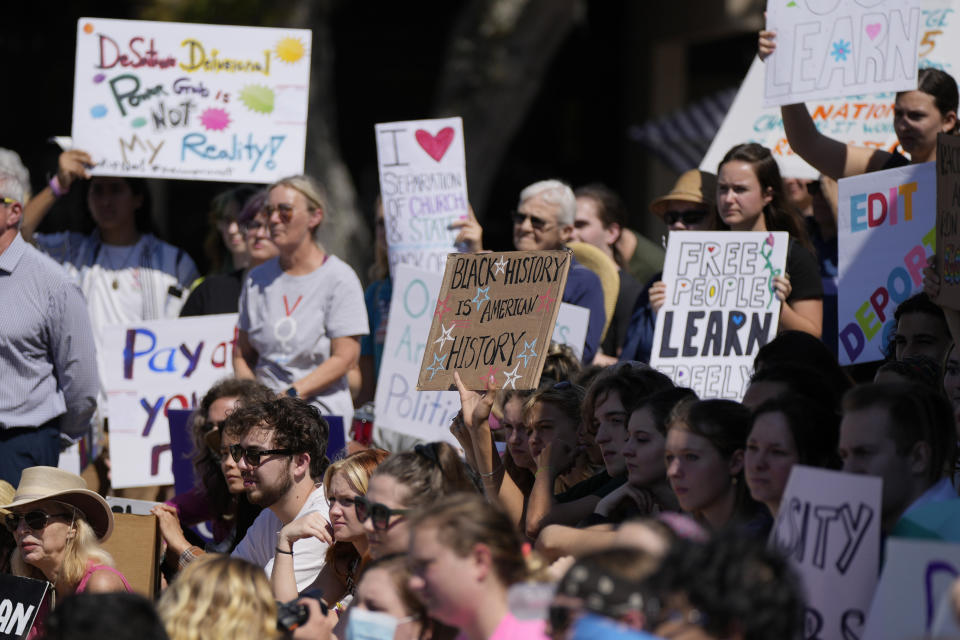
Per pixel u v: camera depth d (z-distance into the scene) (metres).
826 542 11.17
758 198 21.31
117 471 24.98
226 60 26.77
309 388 23.09
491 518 10.79
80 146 26.67
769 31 21.28
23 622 16.42
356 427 23.97
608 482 16.95
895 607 9.95
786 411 12.48
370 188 64.06
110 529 17.77
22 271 22.39
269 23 44.59
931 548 9.88
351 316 23.88
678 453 13.44
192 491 20.81
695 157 44.56
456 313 17.27
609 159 64.44
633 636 8.35
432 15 64.38
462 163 25.48
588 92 64.31
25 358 22.48
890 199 19.09
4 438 22.45
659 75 60.25
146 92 26.73
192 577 12.08
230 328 25.45
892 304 18.97
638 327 22.75
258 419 17.84
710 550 8.67
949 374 15.58
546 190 24.16
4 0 58.22
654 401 14.96
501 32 48.56
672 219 24.38
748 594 8.40
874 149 21.86
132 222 27.72
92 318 26.98
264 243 26.03
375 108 64.56
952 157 15.80
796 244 21.17
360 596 13.14
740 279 20.53
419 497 14.04
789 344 16.17
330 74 47.12
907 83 20.11
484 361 16.80
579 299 23.44
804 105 21.56
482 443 16.48
